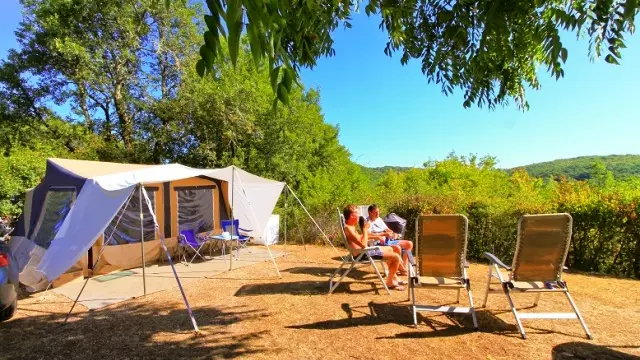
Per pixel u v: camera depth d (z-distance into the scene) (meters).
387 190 12.42
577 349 3.16
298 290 5.14
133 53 14.23
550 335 3.46
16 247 6.63
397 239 5.97
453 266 3.90
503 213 6.84
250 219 8.79
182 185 7.88
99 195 4.90
